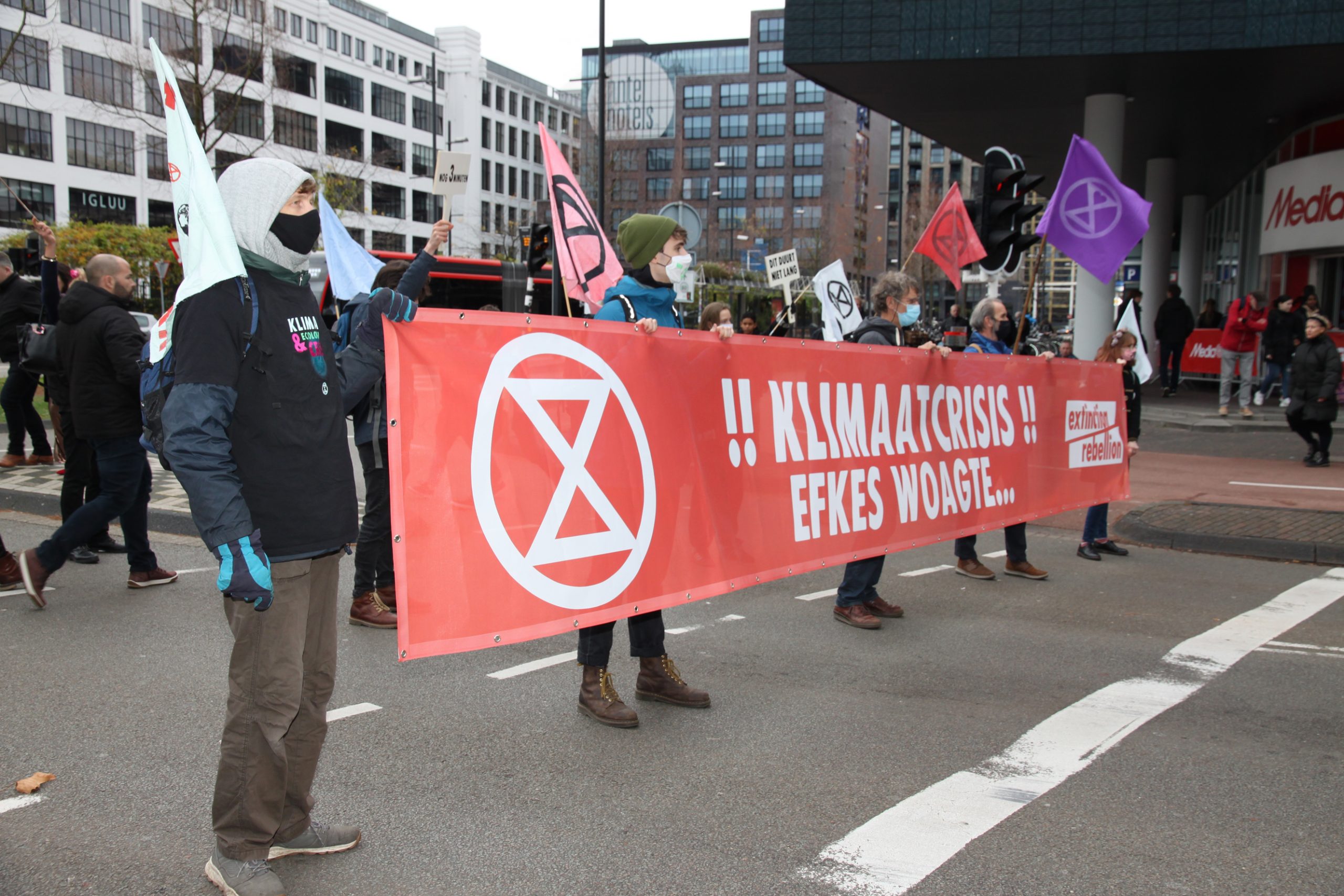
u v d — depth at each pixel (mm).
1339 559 7621
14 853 3055
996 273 10055
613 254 5836
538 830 3281
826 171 99562
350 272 6766
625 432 4043
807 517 5043
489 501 3514
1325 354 12164
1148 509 9273
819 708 4500
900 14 17344
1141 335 8555
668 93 101562
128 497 5738
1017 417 6703
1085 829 3326
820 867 3055
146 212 56844
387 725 4180
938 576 7250
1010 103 20734
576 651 5266
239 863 2787
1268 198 21594
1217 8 16219
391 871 3008
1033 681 4898
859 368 5379
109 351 5477
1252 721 4363
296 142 68188
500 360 3551
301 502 2746
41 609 5773
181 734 4008
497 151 90062
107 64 53094
